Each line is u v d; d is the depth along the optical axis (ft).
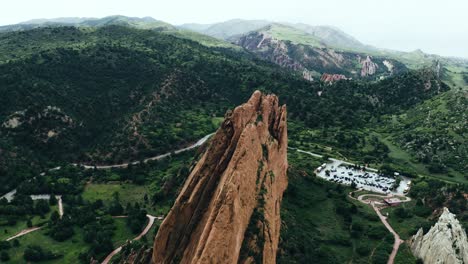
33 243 491.31
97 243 465.47
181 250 262.88
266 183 308.19
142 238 471.21
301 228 414.62
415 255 387.14
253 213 283.38
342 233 438.40
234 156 281.95
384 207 516.73
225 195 250.37
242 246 263.70
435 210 490.49
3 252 460.55
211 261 231.30
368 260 388.98
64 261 455.22
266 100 378.12
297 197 492.13
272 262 278.26
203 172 293.64
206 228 242.37
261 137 342.23
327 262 366.63
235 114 315.58
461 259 353.10
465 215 462.60
